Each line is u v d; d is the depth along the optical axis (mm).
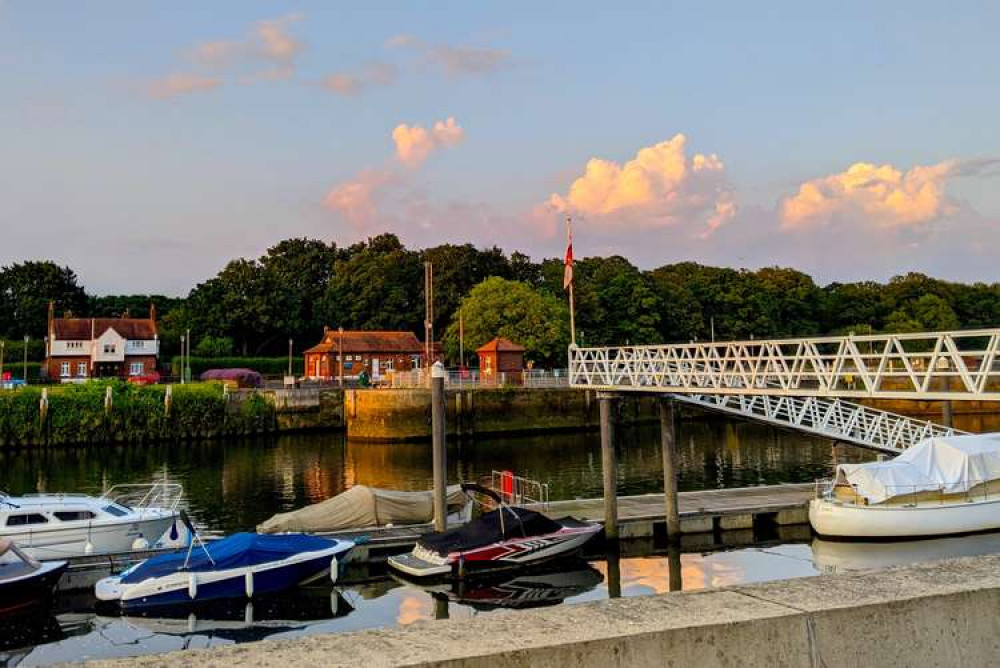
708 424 80562
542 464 54344
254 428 73625
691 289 119438
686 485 44156
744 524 31047
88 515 26547
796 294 128500
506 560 25953
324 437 73125
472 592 24672
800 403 34688
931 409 75438
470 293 98375
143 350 100500
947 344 18344
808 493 35219
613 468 28969
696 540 30156
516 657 4262
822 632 4793
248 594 23609
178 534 27656
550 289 109062
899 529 29062
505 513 27281
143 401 68688
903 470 29938
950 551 28016
